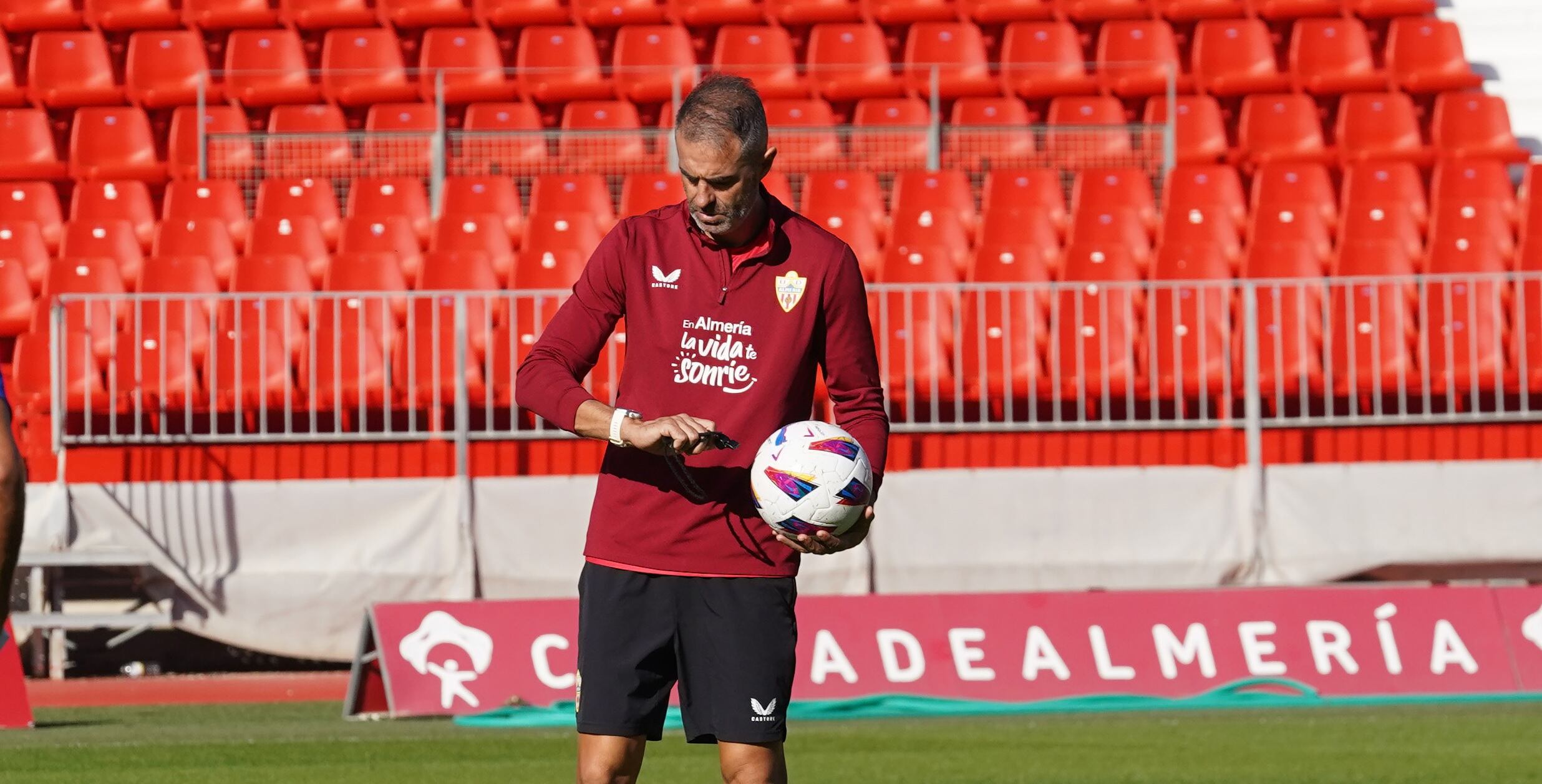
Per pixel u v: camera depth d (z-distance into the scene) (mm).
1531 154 54750
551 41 54906
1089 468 36969
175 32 54500
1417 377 40438
